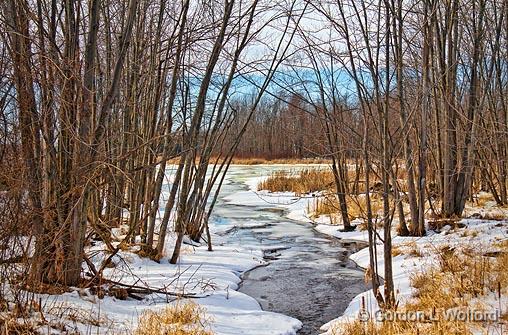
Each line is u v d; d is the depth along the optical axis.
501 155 15.21
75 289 6.24
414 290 7.16
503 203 15.11
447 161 12.31
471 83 12.36
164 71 9.91
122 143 9.41
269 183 26.12
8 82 5.54
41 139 6.15
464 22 12.76
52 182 5.98
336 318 7.00
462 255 8.45
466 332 5.00
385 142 6.37
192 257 10.21
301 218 17.80
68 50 6.53
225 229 15.52
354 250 12.21
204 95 9.23
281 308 7.61
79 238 6.27
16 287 5.20
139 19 10.49
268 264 10.75
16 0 5.77
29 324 4.64
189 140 9.11
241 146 55.12
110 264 7.79
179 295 6.69
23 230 5.50
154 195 9.64
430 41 10.20
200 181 12.38
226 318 6.42
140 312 6.07
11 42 5.59
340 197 14.21
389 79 6.41
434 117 13.55
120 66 6.36
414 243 10.15
